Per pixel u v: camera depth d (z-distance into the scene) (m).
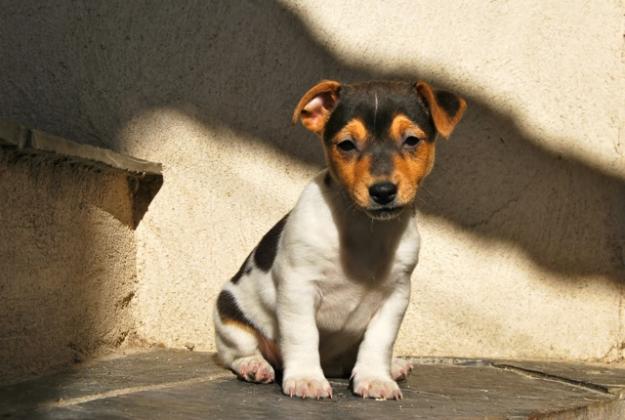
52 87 1.47
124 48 1.47
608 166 1.49
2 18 1.47
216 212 1.47
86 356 1.35
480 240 1.48
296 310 1.15
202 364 1.32
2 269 1.18
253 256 1.24
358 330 1.20
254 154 1.48
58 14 1.47
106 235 1.39
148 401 1.10
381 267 1.16
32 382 1.19
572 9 1.48
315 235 1.14
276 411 1.07
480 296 1.48
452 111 1.14
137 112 1.47
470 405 1.12
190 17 1.48
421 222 1.48
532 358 1.47
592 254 1.49
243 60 1.48
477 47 1.49
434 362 1.44
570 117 1.49
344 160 1.13
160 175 1.46
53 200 1.27
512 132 1.49
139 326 1.46
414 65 1.49
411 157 1.13
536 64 1.49
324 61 1.48
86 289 1.35
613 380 1.30
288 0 1.48
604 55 1.49
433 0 1.49
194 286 1.47
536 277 1.48
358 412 1.07
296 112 1.15
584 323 1.48
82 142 1.47
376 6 1.49
